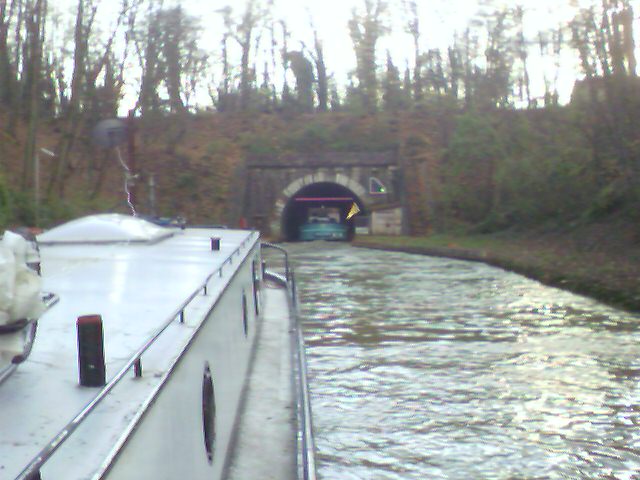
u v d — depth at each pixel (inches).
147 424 128.3
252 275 444.8
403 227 1844.2
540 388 412.2
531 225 1545.3
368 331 586.2
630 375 437.4
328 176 1939.0
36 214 1085.1
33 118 1229.7
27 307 119.9
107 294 231.8
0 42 1488.7
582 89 1395.2
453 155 1838.1
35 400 124.6
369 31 2452.0
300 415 265.9
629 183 1237.1
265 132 2124.8
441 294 797.2
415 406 381.4
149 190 1815.9
